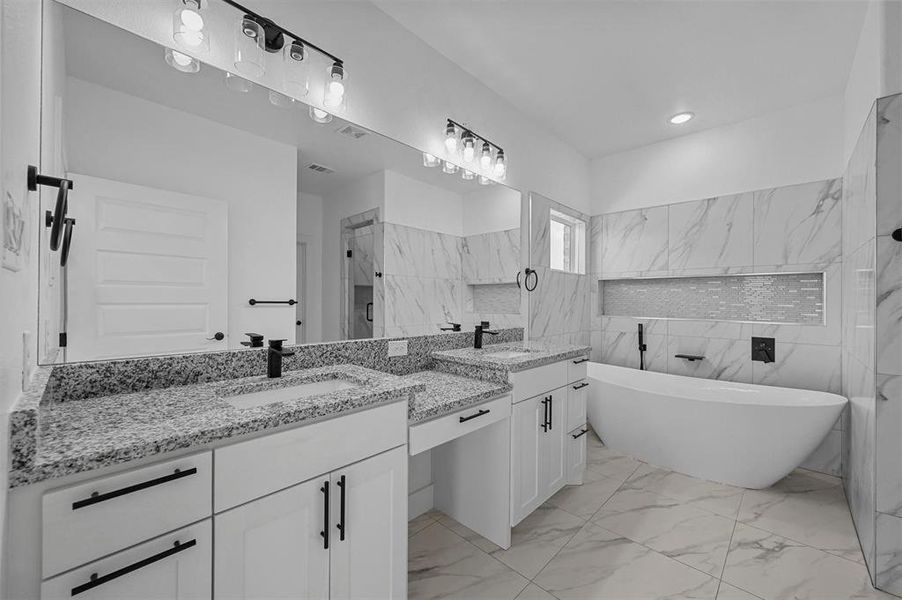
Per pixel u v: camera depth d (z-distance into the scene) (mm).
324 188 1774
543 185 3170
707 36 2098
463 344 2482
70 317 1130
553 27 2053
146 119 1272
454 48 2234
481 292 2598
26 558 701
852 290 2262
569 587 1623
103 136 1185
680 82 2535
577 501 2299
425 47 2189
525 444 1983
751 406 2359
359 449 1217
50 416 987
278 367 1478
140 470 817
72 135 1124
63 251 975
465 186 2461
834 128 2660
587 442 3225
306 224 1712
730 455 2449
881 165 1691
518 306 2904
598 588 1617
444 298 2363
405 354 2121
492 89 2645
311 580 1100
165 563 850
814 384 2721
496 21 2016
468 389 1772
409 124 2111
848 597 1576
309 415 1082
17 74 693
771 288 3006
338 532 1164
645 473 2654
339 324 1851
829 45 2150
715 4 1870
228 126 1462
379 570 1281
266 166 1572
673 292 3465
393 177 2053
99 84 1180
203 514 900
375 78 1936
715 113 2930
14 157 670
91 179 1162
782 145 2863
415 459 2164
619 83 2561
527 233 2986
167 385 1307
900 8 1681
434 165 2238
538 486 2084
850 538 1944
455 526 2064
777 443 2318
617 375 3418
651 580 1661
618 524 2068
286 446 1043
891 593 1593
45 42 1025
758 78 2479
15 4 678
